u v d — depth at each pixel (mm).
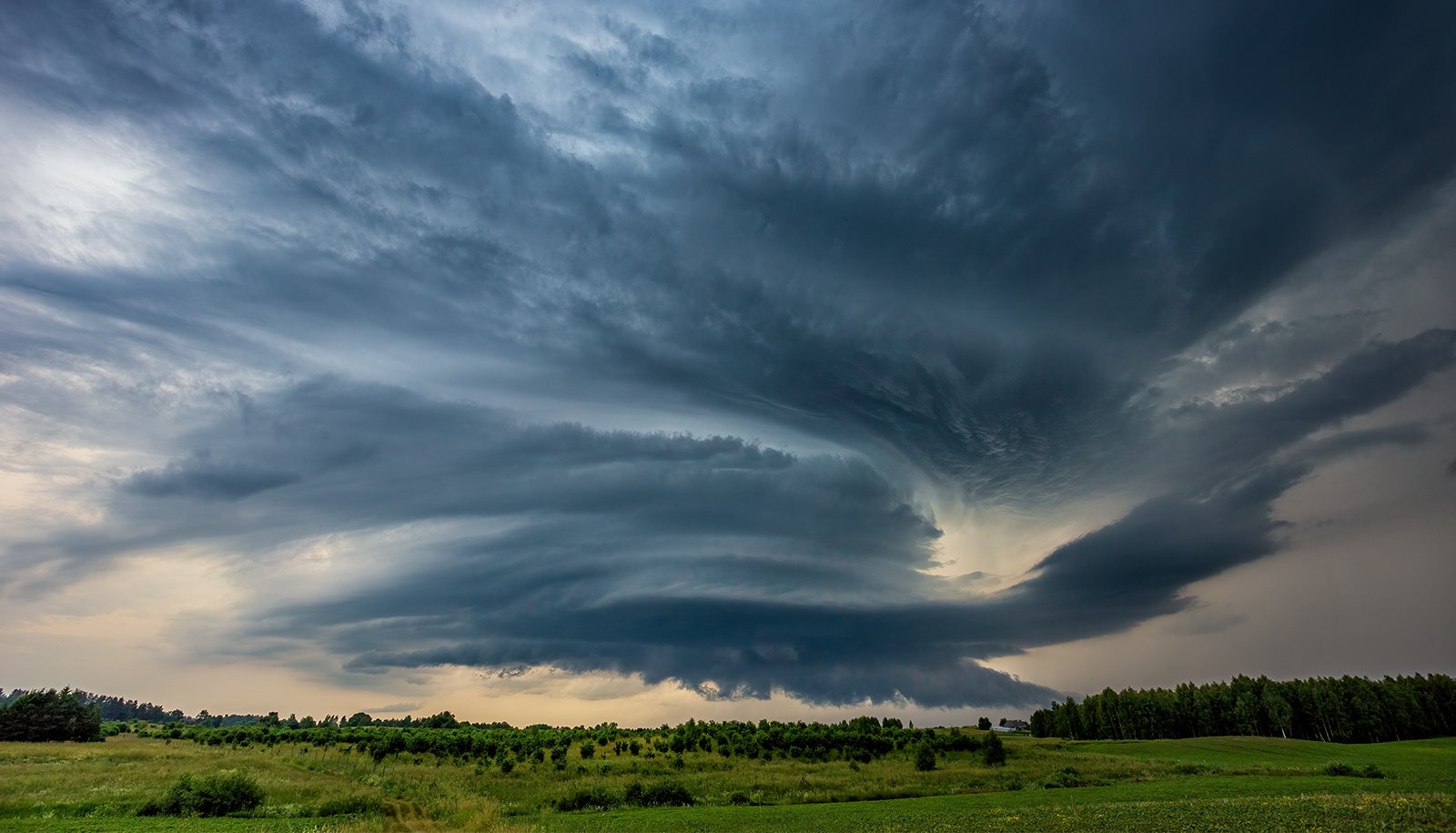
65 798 57438
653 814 66250
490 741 118375
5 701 123375
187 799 57500
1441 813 40906
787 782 86250
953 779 88250
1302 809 46188
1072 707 199000
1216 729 162375
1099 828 44531
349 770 91812
